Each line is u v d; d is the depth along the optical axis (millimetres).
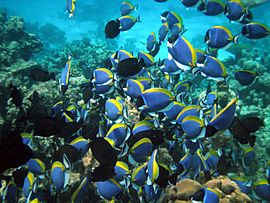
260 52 4438
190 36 6762
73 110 1305
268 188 1152
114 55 1525
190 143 1187
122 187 1015
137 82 1257
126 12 1897
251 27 1519
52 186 1051
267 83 2619
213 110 1129
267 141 2092
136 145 998
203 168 1217
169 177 992
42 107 1481
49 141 1412
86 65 3086
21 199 1179
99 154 892
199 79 2885
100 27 7234
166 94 1110
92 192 1169
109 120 1241
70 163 1022
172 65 1370
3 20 3420
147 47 1751
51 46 6254
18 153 472
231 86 2725
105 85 1353
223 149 1271
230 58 3449
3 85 1844
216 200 971
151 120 1223
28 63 2430
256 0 4441
